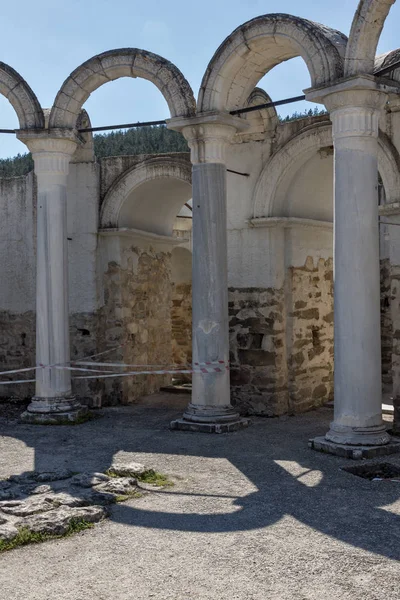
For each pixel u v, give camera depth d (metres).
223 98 9.73
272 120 11.33
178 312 17.11
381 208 9.89
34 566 5.02
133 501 6.50
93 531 5.71
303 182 11.61
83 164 12.73
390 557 5.11
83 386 12.46
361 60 8.03
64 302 10.98
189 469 7.66
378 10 7.83
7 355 13.38
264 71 9.87
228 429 9.69
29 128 10.77
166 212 13.95
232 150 11.77
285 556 5.15
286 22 8.69
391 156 9.91
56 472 7.31
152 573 4.89
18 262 13.27
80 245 12.74
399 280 9.78
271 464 7.82
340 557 5.11
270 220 11.25
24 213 13.20
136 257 13.21
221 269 9.90
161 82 10.02
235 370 11.62
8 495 6.51
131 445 8.91
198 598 4.50
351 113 8.13
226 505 6.36
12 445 8.98
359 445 8.09
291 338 11.50
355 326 8.19
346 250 8.22
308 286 11.91
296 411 11.47
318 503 6.39
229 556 5.16
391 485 6.96
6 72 10.82
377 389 8.27
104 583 4.73
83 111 12.55
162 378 14.26
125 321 12.75
